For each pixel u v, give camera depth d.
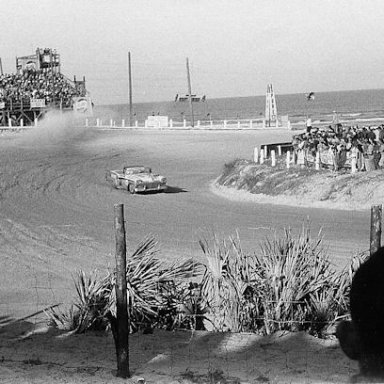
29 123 67.12
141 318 9.27
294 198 25.58
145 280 9.49
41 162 40.41
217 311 9.33
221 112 160.25
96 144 51.88
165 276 9.62
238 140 52.25
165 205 26.09
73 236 19.05
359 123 61.47
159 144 51.75
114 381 6.60
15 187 30.30
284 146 37.34
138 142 53.00
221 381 6.47
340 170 27.17
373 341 2.15
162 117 67.50
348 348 2.36
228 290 9.30
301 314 8.96
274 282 9.08
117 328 6.95
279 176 28.20
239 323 9.10
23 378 6.67
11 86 70.81
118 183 31.41
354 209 23.02
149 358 7.73
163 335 8.95
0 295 12.48
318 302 8.98
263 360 7.46
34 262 15.73
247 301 9.17
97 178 35.22
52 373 6.91
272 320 8.85
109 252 16.83
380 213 7.49
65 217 22.62
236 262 9.68
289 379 6.52
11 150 46.09
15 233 19.55
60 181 33.16
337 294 9.11
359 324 2.18
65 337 8.98
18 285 13.40
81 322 9.40
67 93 73.81
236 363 7.34
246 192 28.72
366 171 26.00
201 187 32.94
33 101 67.50
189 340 8.59
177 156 46.06
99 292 9.59
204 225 20.62
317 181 25.97
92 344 8.55
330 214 22.14
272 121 70.62
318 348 7.99
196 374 6.89
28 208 24.72
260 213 23.14
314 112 131.25
